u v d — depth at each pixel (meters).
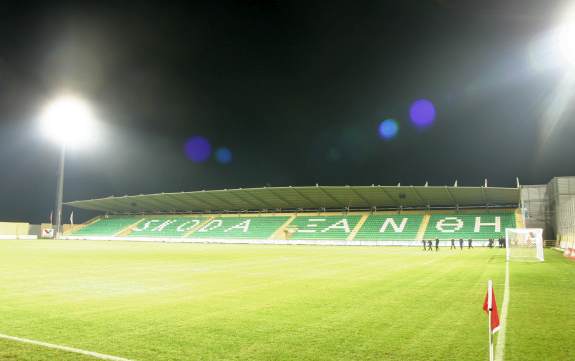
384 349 6.21
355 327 7.58
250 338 6.81
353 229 57.56
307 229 59.88
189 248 40.81
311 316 8.53
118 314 8.67
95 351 6.05
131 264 21.27
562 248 38.41
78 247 40.34
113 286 12.97
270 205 66.06
